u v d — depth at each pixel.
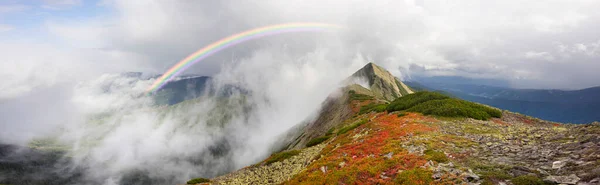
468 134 28.88
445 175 16.86
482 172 16.31
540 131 25.33
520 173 15.12
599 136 17.92
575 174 13.33
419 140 26.98
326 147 40.91
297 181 25.58
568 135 21.17
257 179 34.84
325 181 21.88
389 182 18.42
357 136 40.53
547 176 14.07
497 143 22.95
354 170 21.98
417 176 17.73
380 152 26.11
